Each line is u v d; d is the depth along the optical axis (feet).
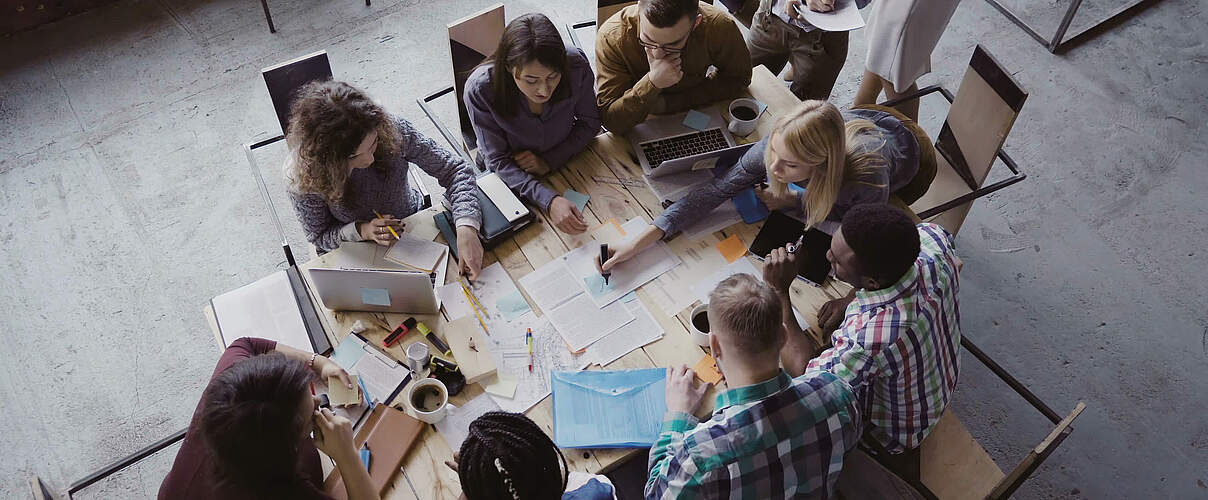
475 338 6.63
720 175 7.96
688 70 8.71
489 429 4.50
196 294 9.93
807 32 10.14
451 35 8.29
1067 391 9.32
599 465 6.04
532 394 6.40
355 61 12.45
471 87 7.79
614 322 6.83
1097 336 9.75
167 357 9.45
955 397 9.28
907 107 10.61
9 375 9.25
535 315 6.88
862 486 6.41
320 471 5.76
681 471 5.39
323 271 6.33
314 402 5.52
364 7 13.24
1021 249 10.51
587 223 7.61
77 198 10.71
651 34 7.57
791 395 5.43
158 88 11.94
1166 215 10.82
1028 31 13.00
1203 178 11.20
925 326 6.02
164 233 10.44
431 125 11.75
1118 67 12.58
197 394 9.20
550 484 4.59
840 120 6.56
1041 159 11.41
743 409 5.39
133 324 9.68
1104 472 8.74
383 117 6.88
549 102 7.77
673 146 8.29
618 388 6.39
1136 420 9.09
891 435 6.73
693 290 7.07
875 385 6.37
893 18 9.54
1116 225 10.73
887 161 7.30
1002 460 8.84
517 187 7.84
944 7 9.40
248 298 6.90
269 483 4.77
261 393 4.58
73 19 12.75
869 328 6.05
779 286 6.72
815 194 7.00
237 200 10.80
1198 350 9.62
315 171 6.61
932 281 6.19
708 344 6.63
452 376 6.48
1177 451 8.87
